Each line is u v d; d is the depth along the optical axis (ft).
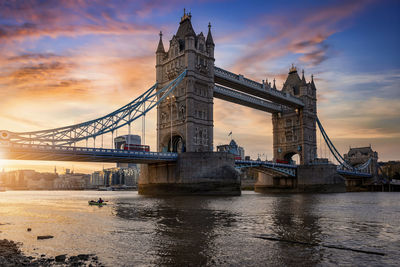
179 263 59.06
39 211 145.18
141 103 279.90
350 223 105.91
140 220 110.01
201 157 272.10
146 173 311.47
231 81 335.88
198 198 228.43
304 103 426.92
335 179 399.24
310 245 72.95
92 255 63.82
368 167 565.12
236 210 141.69
